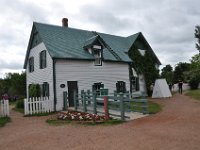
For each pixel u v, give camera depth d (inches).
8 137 392.5
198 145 273.1
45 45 834.2
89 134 372.8
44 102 742.5
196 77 1648.6
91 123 469.4
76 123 483.2
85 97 656.4
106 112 528.4
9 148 321.4
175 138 308.3
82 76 867.4
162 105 746.2
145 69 1214.3
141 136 331.3
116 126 429.1
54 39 896.3
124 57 1065.5
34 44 989.2
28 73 1072.2
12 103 1254.3
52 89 797.9
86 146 302.8
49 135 383.2
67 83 820.0
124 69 1051.3
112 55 1016.2
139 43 1247.5
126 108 556.4
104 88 868.6
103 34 1168.8
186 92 1315.2
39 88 891.4
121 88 1022.4
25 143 342.6
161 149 265.7
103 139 332.5
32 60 1019.3
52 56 784.3
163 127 382.3
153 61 1270.9
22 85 1455.5
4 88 1501.0
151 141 301.3
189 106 652.7
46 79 852.0
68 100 811.4
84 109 660.1
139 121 458.6
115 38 1211.2
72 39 966.4
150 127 390.0
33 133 409.4
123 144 298.0
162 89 1097.4
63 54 821.9
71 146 309.3
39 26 925.8
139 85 1176.2
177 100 884.0
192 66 1801.2
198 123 395.9
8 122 564.7
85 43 969.5
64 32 987.3
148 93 1221.1
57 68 801.6
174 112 541.6
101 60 946.1
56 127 455.2
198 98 890.1
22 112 781.9
